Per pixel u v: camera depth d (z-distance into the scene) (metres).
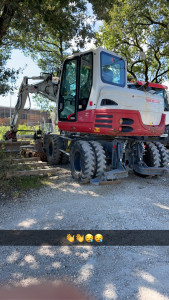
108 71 5.58
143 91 5.53
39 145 8.76
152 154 6.05
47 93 8.07
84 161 5.23
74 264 2.52
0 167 5.87
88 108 5.44
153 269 2.44
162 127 5.77
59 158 7.63
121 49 17.11
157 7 14.11
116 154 5.56
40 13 6.85
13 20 7.69
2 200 4.51
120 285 2.20
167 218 3.71
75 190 5.13
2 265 2.51
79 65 5.84
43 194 4.88
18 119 9.32
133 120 5.20
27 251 2.76
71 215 3.79
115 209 4.03
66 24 7.39
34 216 3.78
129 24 15.10
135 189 5.22
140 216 3.76
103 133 5.23
